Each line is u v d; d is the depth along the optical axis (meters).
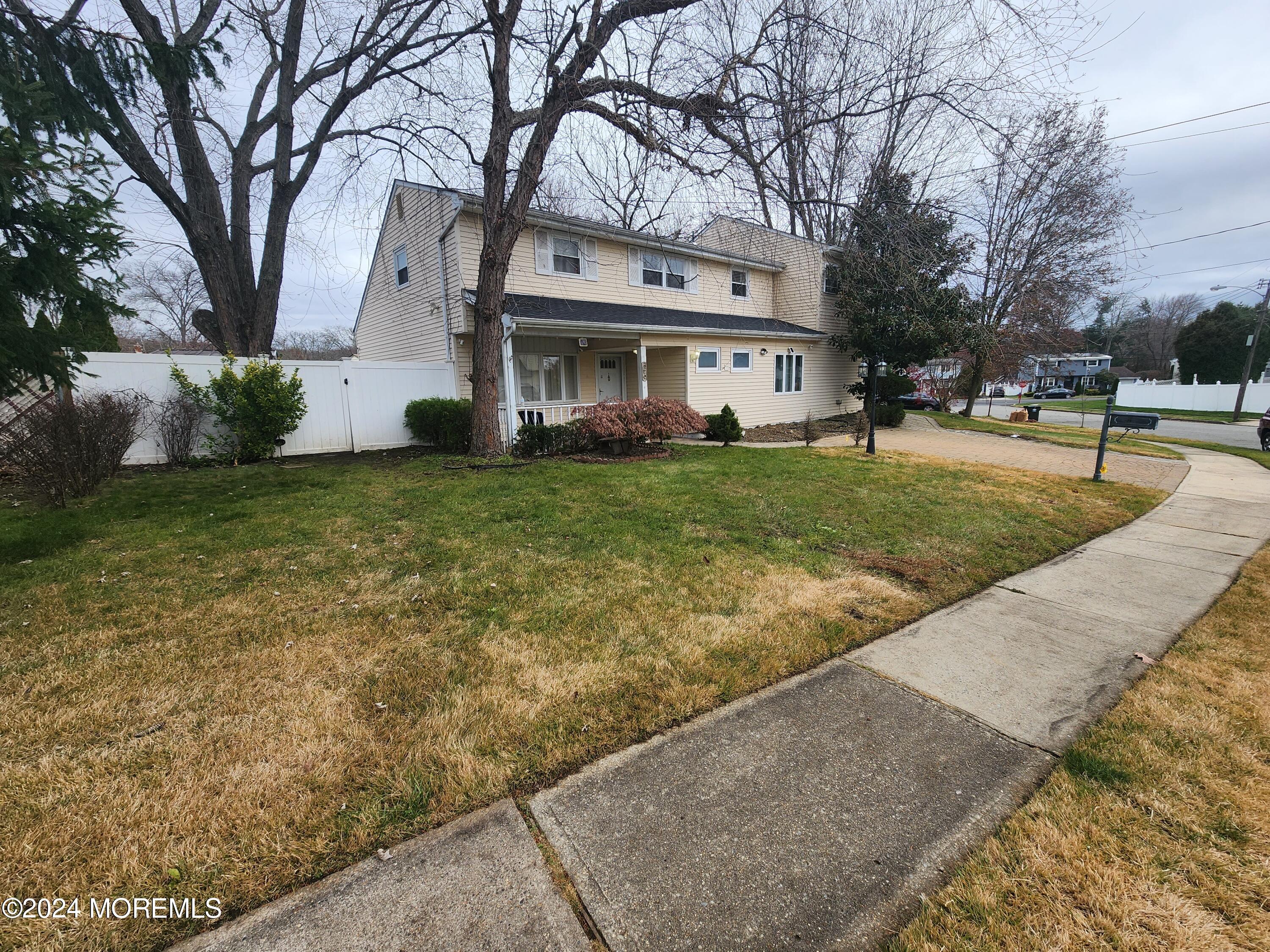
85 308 4.80
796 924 1.53
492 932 1.49
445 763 2.14
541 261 12.73
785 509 6.12
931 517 6.07
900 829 1.87
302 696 2.59
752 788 2.06
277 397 9.67
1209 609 3.81
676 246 14.67
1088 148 15.21
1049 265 17.66
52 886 1.61
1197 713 2.53
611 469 8.43
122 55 7.25
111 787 2.00
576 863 1.72
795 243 17.47
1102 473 8.80
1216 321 34.16
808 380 17.62
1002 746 2.32
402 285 13.83
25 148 3.94
